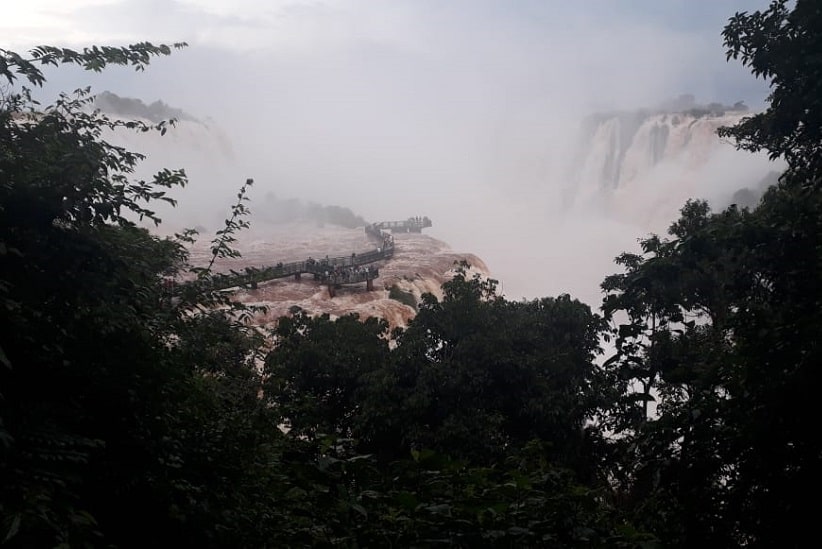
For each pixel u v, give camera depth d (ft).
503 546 17.94
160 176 17.17
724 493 24.89
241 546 18.31
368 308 115.44
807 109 27.84
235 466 19.97
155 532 16.63
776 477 23.09
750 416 23.80
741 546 24.62
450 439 50.80
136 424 16.93
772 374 23.08
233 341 23.25
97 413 16.28
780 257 27.12
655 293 32.04
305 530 18.33
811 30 26.43
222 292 22.98
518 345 60.44
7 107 16.89
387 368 55.72
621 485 45.34
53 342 15.15
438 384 54.24
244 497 19.80
